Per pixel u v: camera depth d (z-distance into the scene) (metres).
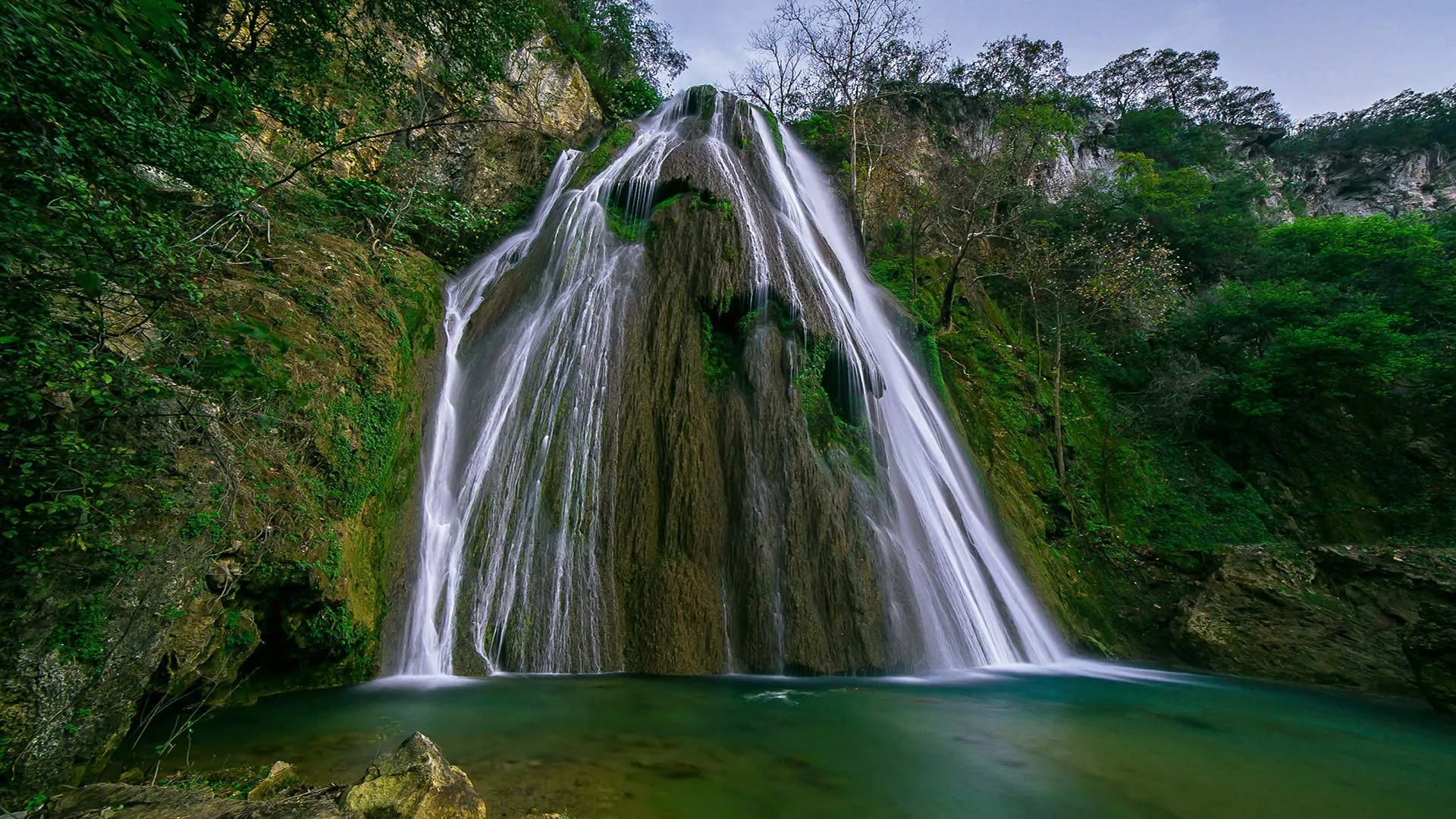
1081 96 46.75
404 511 9.32
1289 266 25.55
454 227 12.47
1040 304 24.52
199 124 5.86
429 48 10.61
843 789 4.93
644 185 15.18
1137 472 19.47
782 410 11.31
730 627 9.38
